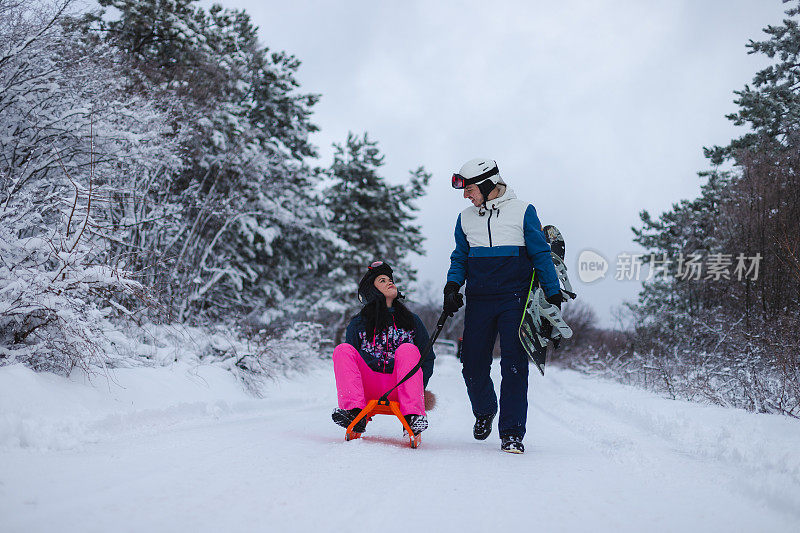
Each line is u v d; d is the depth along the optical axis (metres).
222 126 13.86
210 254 13.89
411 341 4.58
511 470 3.47
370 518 2.34
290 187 18.64
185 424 4.91
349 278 22.50
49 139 7.40
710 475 3.43
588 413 7.52
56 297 4.73
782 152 12.52
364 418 4.38
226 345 8.77
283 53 19.72
